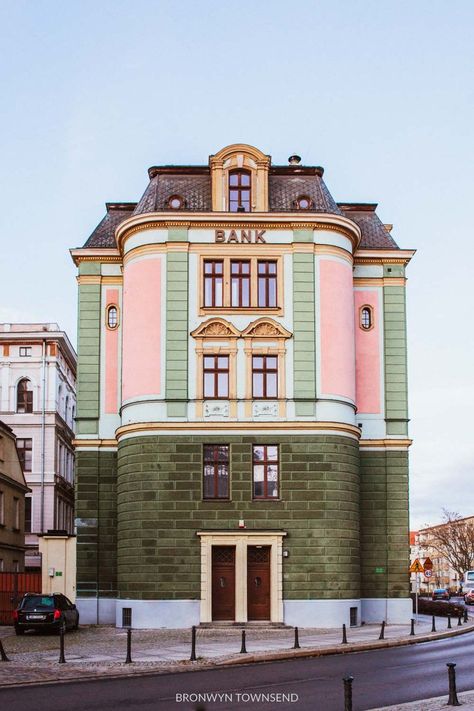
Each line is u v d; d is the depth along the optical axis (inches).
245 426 1581.0
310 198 1680.6
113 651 1169.4
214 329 1615.4
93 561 1680.6
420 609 2165.4
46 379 3171.8
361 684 862.5
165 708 725.9
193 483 1565.0
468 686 845.8
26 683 892.0
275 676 930.7
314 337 1621.6
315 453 1579.7
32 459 3105.3
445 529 5895.7
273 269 1648.6
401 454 1723.7
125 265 1684.3
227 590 1547.7
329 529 1558.8
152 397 1592.0
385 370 1749.5
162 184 1694.1
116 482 1701.5
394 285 1776.6
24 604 1462.8
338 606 1539.1
